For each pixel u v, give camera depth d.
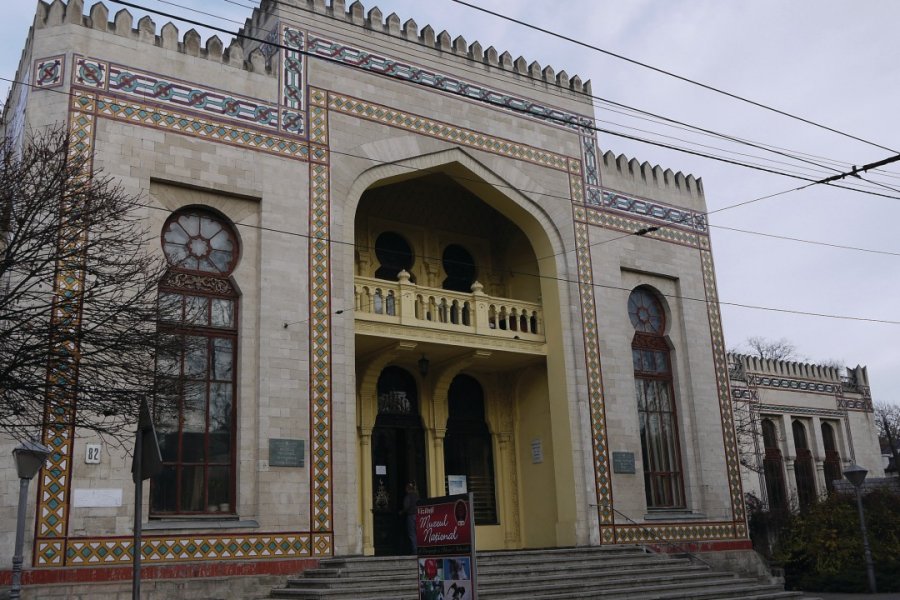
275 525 17.09
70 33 17.30
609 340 23.34
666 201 25.95
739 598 18.77
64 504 15.13
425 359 21.89
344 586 15.77
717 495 24.08
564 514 21.84
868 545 23.33
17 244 11.98
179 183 17.78
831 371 40.59
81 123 16.94
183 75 18.33
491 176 22.44
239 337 17.98
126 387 13.08
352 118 20.34
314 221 19.17
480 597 16.30
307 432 17.91
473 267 25.03
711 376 25.23
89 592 14.91
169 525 16.06
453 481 23.42
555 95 24.31
